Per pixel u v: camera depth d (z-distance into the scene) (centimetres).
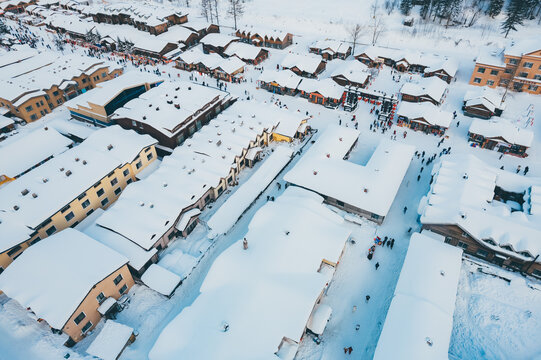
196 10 15375
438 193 5297
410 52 10119
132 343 3997
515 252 4478
